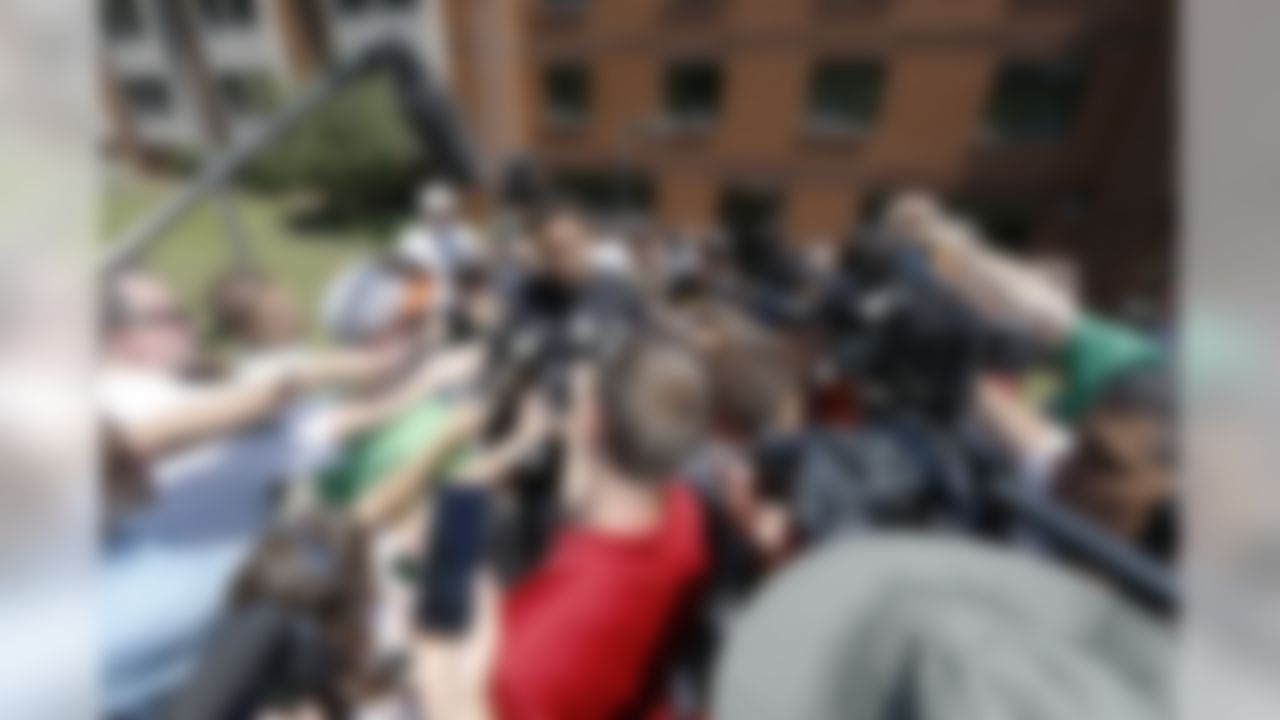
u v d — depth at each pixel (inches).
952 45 799.1
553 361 97.1
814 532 71.1
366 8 969.5
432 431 94.7
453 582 58.7
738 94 947.3
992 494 73.2
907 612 39.1
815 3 853.2
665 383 65.5
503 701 56.9
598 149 1072.2
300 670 62.1
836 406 92.9
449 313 123.3
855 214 938.1
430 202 138.1
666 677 66.0
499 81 1011.3
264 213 523.2
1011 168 817.5
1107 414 77.9
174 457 82.2
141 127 287.4
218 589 80.2
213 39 971.3
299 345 126.6
